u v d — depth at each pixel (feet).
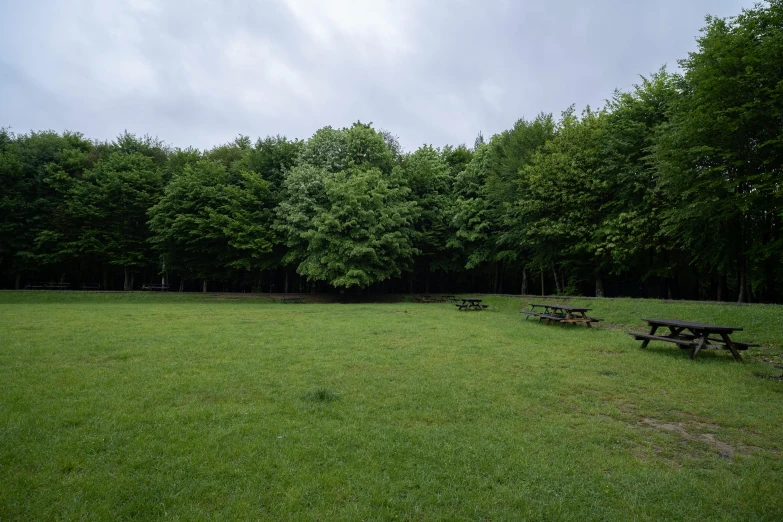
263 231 112.06
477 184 118.52
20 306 74.49
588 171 83.76
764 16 53.16
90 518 12.26
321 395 23.58
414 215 115.85
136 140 138.51
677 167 59.06
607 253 83.82
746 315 49.37
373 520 12.41
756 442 18.76
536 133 102.01
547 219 86.84
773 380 28.48
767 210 56.49
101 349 35.17
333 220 99.86
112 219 118.93
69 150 123.95
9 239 111.96
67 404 21.49
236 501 13.17
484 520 12.67
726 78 51.57
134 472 14.89
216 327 49.93
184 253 119.85
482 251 114.32
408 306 90.79
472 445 17.54
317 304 96.94
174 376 27.32
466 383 26.84
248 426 18.94
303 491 13.78
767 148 52.65
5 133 126.00
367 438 18.03
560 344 41.22
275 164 125.59
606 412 22.03
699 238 67.82
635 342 42.70
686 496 14.08
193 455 16.06
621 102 84.17
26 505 12.76
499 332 48.91
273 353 34.88
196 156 141.90
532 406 22.81
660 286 105.19
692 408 22.86
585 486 14.61
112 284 136.87
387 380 27.37
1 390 23.61
